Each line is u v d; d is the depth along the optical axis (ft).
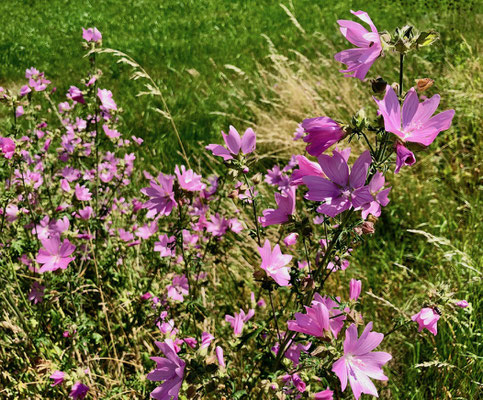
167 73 25.84
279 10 41.14
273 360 5.65
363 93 17.29
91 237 8.83
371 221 4.99
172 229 6.50
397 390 7.98
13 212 9.11
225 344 7.80
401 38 4.29
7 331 8.29
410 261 11.52
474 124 15.30
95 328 8.77
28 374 7.57
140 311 8.64
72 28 39.70
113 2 47.09
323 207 4.31
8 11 45.14
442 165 14.69
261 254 5.40
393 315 9.45
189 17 41.39
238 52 29.91
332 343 4.65
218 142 17.07
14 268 8.41
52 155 10.56
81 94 9.18
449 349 8.40
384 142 4.37
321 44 27.78
